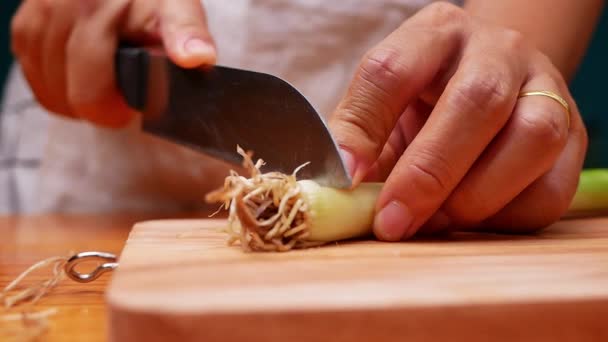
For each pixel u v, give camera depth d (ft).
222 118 1.33
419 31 1.19
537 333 0.89
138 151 1.94
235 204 1.09
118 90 1.61
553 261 1.03
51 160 1.99
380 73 1.15
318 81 1.86
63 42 1.62
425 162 1.13
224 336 0.86
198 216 1.81
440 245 1.13
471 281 0.93
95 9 1.55
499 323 0.88
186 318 0.85
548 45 1.51
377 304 0.87
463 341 0.88
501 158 1.16
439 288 0.91
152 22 1.54
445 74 1.23
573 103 1.25
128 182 1.98
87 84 1.59
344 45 1.84
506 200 1.18
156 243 1.13
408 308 0.87
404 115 1.31
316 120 1.15
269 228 1.09
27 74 1.73
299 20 1.82
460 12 1.23
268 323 0.86
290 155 1.20
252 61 1.85
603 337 0.90
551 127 1.15
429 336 0.88
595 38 2.71
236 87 1.29
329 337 0.87
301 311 0.86
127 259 1.03
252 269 0.97
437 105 1.14
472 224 1.20
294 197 1.10
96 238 1.50
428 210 1.15
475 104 1.12
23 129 2.15
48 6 1.60
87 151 1.97
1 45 2.94
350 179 1.11
